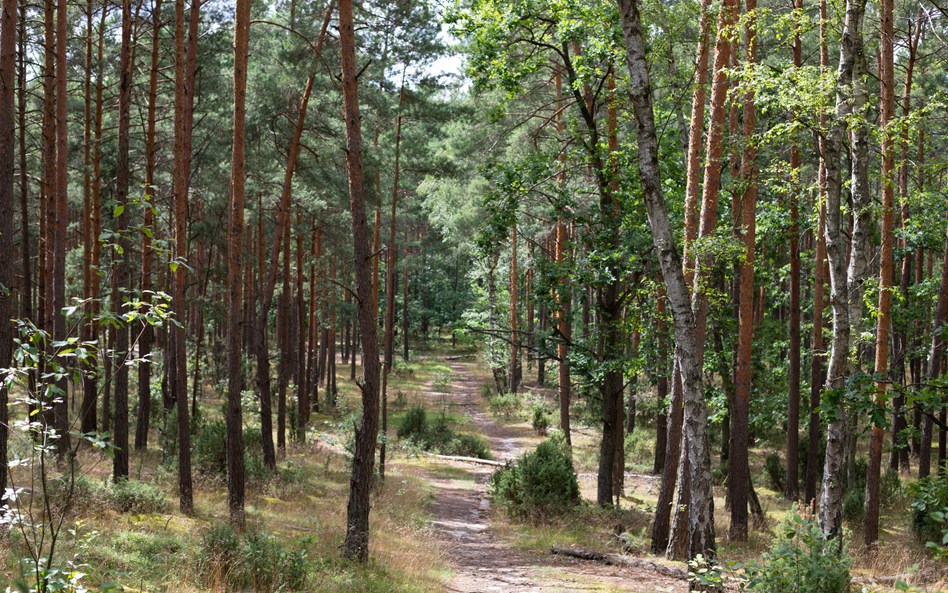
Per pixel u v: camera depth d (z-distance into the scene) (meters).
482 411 38.94
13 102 8.33
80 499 9.87
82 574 4.12
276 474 16.45
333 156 22.41
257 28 19.98
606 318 15.81
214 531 8.55
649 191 8.10
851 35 9.25
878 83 17.66
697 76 12.33
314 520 12.45
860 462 20.48
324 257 30.47
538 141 22.73
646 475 22.55
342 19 10.29
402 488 17.73
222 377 35.16
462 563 11.36
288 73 19.08
